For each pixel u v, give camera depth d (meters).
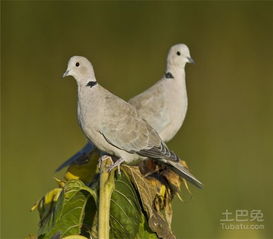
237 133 16.31
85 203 5.28
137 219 5.37
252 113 16.67
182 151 15.75
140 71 17.05
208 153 15.71
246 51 17.28
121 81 16.92
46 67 17.25
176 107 8.84
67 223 5.24
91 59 17.19
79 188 5.10
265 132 16.33
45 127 16.53
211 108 16.66
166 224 5.38
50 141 16.27
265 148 16.08
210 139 16.12
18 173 15.23
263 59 17.20
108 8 17.56
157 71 17.03
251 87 16.92
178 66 9.02
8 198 14.15
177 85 8.96
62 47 17.41
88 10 17.56
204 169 15.23
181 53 9.04
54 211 5.09
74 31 17.45
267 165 15.36
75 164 6.24
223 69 17.16
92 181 6.16
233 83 16.84
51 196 5.37
